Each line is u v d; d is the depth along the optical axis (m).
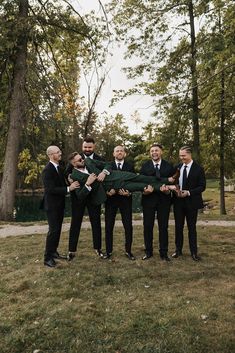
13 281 6.17
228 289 5.78
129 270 6.60
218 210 26.97
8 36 14.36
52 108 16.05
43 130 16.42
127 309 5.09
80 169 6.96
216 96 17.31
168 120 17.98
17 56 15.51
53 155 6.92
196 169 7.35
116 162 7.38
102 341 4.30
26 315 4.94
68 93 17.45
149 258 7.38
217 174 22.25
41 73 15.84
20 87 15.52
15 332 4.51
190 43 18.00
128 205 7.36
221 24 15.31
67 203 28.11
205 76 15.67
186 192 7.19
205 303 5.23
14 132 15.68
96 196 6.92
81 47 16.92
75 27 16.23
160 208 7.29
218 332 4.43
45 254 6.95
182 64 17.55
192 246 7.36
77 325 4.66
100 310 5.08
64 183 7.11
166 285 5.99
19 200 33.47
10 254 7.95
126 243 7.39
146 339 4.34
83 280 6.14
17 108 15.59
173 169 7.29
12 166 15.71
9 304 5.32
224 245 8.71
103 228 10.81
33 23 14.47
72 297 5.52
